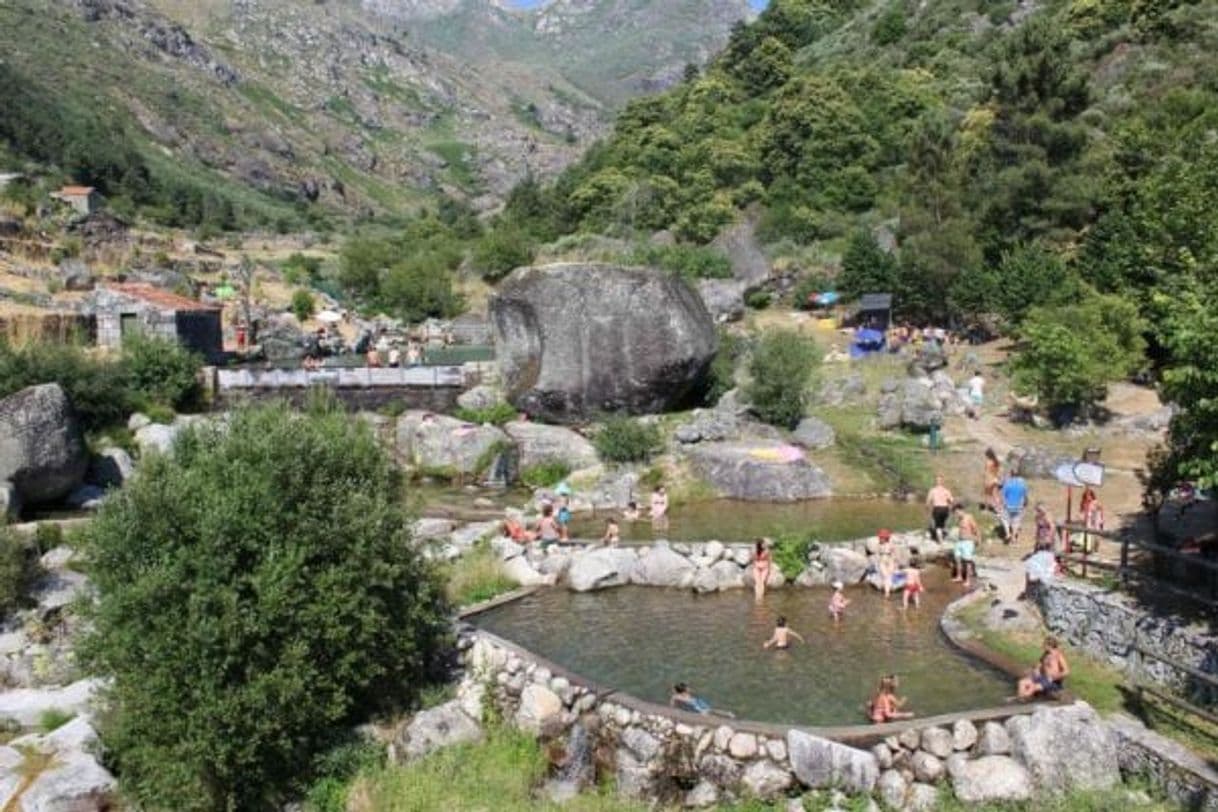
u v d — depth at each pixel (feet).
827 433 115.14
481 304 297.74
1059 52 205.46
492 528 90.58
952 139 215.92
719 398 127.54
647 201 303.07
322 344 226.38
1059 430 116.88
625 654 62.75
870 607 71.56
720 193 284.82
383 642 56.18
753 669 59.82
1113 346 119.24
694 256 237.66
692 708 53.47
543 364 123.44
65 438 90.84
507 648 60.23
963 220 177.78
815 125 275.80
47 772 51.96
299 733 52.42
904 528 88.63
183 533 53.11
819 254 228.02
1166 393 54.80
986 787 46.78
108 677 54.65
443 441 118.73
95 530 53.83
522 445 117.19
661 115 368.48
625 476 104.17
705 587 76.43
